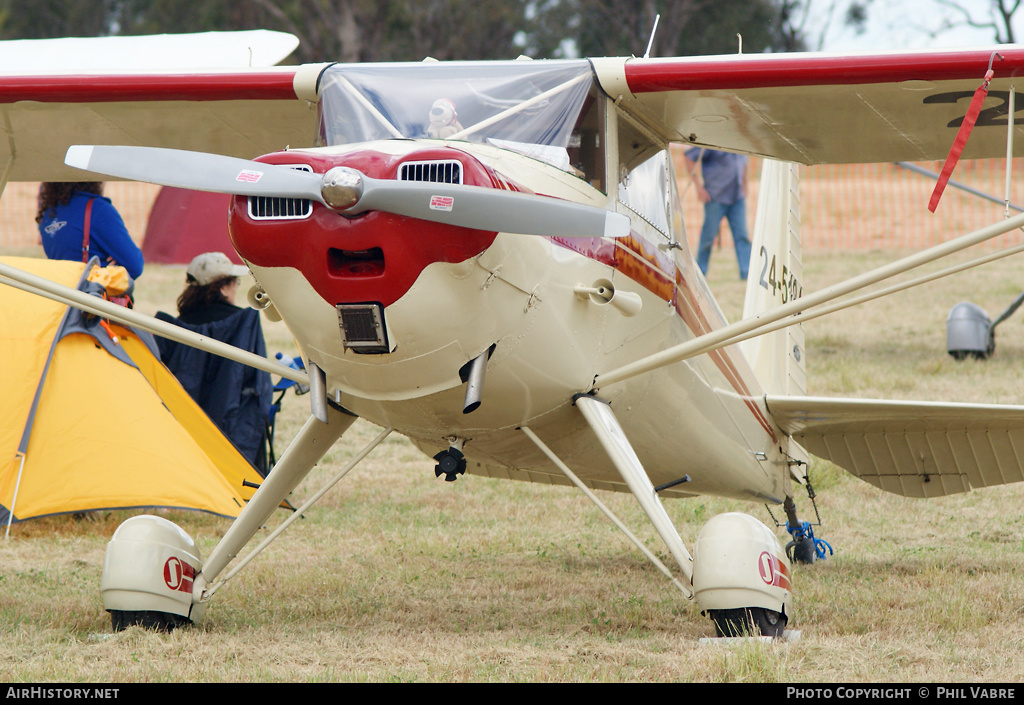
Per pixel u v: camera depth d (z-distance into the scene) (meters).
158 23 141.12
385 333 14.23
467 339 14.60
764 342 25.03
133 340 25.27
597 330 16.28
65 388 23.86
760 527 16.12
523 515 26.81
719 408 20.58
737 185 63.12
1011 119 16.23
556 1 130.50
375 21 121.81
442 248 13.84
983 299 61.88
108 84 18.77
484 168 14.12
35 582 19.70
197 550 17.52
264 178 13.92
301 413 40.12
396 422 16.28
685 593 15.94
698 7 130.88
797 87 16.91
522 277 14.82
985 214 101.25
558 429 17.14
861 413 21.12
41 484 23.23
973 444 21.72
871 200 110.69
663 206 18.50
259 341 27.39
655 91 16.94
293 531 25.03
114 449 23.62
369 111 16.55
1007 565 21.27
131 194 110.81
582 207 14.18
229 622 17.38
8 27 145.62
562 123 16.38
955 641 15.59
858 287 15.49
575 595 19.64
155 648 15.45
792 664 14.27
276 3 127.62
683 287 18.84
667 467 20.33
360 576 20.95
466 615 18.05
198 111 19.78
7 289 24.39
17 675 14.00
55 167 23.14
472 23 125.69
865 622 16.75
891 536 24.55
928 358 46.34
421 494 29.36
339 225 13.77
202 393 27.28
